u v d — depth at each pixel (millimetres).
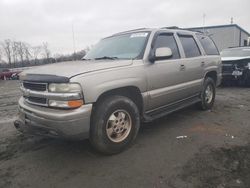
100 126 3553
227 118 5516
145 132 4746
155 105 4496
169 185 2945
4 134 4945
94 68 3566
